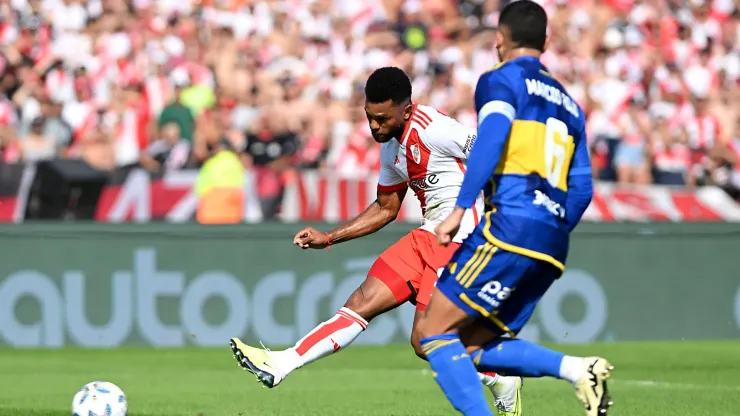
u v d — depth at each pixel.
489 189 16.30
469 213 20.58
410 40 62.06
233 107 56.09
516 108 15.88
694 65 65.06
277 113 55.31
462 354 16.27
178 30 58.94
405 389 29.80
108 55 57.53
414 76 61.16
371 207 21.80
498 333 16.69
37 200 46.41
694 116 62.91
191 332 41.56
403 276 20.72
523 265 15.91
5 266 40.78
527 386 30.25
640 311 44.22
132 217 47.09
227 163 47.22
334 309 42.12
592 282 43.75
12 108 55.38
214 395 28.45
